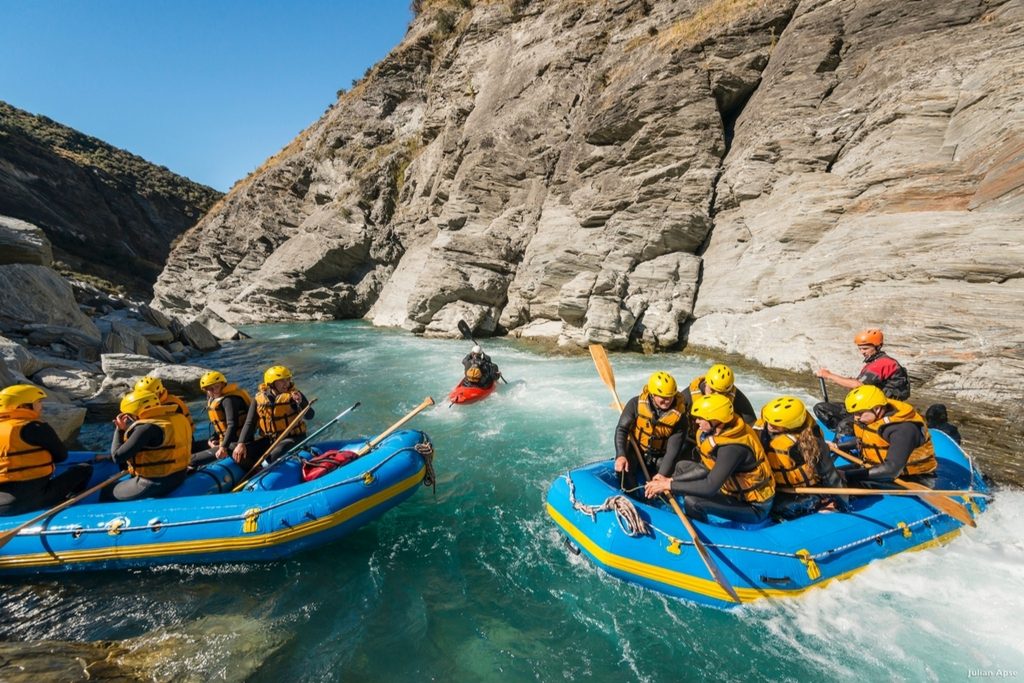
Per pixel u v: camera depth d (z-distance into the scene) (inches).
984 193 341.4
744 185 495.8
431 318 697.6
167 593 155.4
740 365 420.5
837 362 362.0
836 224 417.4
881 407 158.9
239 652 130.5
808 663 125.1
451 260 689.0
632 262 540.4
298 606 150.0
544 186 711.1
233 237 1273.4
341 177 1157.1
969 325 310.7
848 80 466.6
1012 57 359.9
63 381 336.8
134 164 2652.6
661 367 435.5
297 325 925.8
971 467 184.9
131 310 664.4
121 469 191.9
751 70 538.0
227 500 167.5
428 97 1112.8
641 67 604.7
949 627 132.5
